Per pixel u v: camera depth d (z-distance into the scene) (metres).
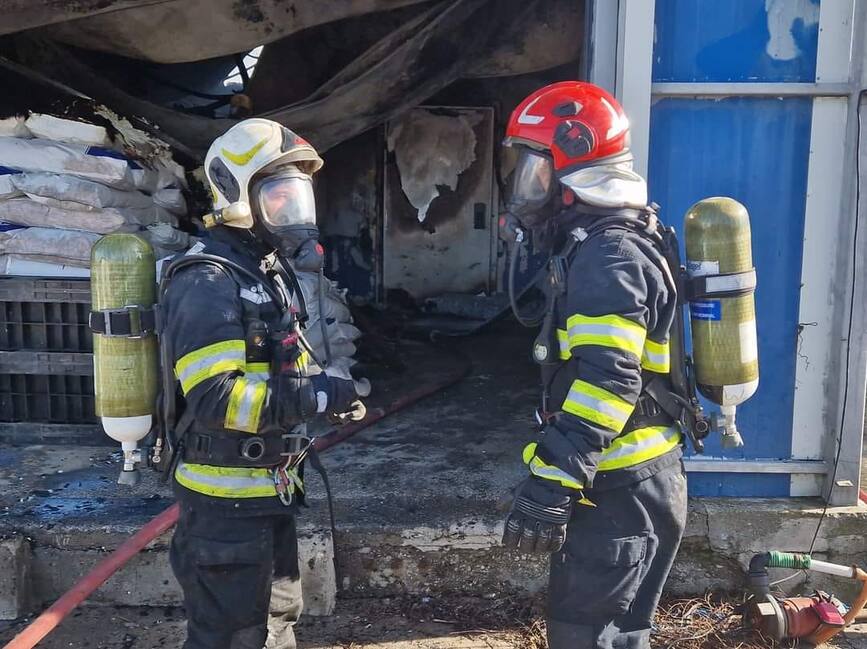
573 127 2.27
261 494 2.26
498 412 4.91
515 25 4.93
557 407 2.27
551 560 2.36
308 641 3.11
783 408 3.45
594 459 2.07
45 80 4.16
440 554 3.34
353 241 8.30
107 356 2.35
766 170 3.33
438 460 4.04
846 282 3.31
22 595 3.24
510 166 8.12
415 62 4.85
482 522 3.34
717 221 2.39
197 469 2.26
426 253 8.28
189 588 2.29
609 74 3.34
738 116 3.30
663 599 3.38
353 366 5.43
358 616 3.27
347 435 4.37
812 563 3.12
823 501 3.46
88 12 3.99
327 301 5.07
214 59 6.75
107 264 2.34
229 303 2.15
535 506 2.09
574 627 2.28
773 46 3.25
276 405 2.12
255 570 2.29
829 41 3.24
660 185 3.35
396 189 8.18
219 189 2.24
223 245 2.25
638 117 3.24
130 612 3.28
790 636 3.08
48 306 4.16
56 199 4.01
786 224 3.35
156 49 4.71
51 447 4.19
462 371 5.88
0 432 4.22
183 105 6.59
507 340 7.18
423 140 8.11
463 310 8.02
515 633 3.17
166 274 2.22
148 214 4.40
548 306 2.29
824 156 3.30
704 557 3.41
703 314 2.43
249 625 2.32
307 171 2.38
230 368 2.10
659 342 2.24
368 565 3.34
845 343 3.33
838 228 3.33
